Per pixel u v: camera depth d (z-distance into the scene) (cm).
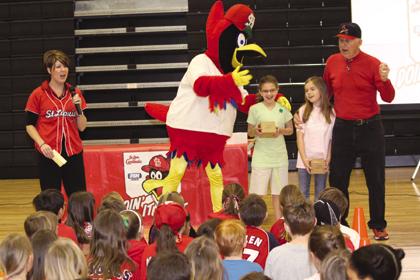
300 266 323
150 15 994
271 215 685
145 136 997
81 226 406
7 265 289
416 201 731
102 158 645
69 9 990
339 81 573
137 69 988
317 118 591
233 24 510
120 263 327
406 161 980
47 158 571
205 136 513
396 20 903
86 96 996
